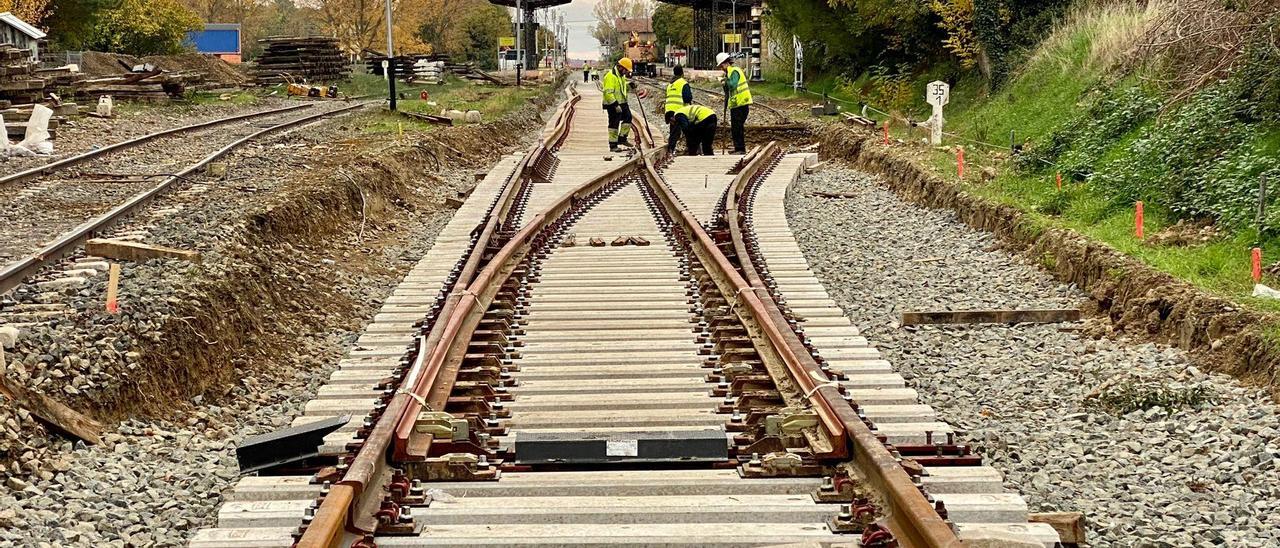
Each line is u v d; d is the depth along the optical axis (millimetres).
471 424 6043
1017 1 26156
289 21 106812
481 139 28234
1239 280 9750
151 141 21625
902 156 20219
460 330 8078
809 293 10352
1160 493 6035
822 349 8148
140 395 7508
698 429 5852
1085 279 11078
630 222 14703
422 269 11602
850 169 23500
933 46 31703
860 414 6199
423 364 6648
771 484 5262
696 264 11375
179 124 27250
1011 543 3914
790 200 18469
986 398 7996
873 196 18859
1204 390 7578
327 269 12344
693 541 4672
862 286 11836
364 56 69500
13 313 8203
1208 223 11852
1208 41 15062
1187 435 6957
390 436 5312
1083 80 20125
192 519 5609
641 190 18094
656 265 11594
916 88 31672
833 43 36625
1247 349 7980
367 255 13766
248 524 4883
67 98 30594
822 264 12883
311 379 8922
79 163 17516
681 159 22828
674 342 8281
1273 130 12516
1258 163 11805
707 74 73188
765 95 45312
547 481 5297
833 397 5930
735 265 11555
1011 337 9695
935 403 7871
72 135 23062
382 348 8359
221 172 16625
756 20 53531
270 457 5551
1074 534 4988
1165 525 5570
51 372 7059
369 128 27422
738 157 23031
